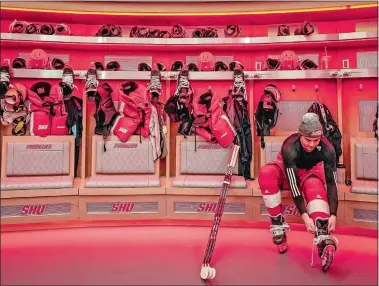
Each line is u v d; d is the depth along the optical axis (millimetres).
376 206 2705
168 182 3068
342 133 3053
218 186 2947
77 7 3037
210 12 3064
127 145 3088
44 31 3045
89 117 3211
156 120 3104
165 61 3287
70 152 3057
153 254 2441
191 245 2604
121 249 2521
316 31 3215
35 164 2973
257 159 3146
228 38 3076
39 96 3078
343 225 2816
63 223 2910
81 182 3035
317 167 2459
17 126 3010
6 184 2818
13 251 2465
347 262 2336
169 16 3123
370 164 2863
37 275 2125
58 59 3139
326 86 3115
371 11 2953
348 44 3047
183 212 2994
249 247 2580
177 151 3102
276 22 3217
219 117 3000
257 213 2912
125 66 3262
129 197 2982
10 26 2984
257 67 3244
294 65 3053
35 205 2852
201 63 3113
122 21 3217
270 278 2115
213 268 2135
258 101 3193
